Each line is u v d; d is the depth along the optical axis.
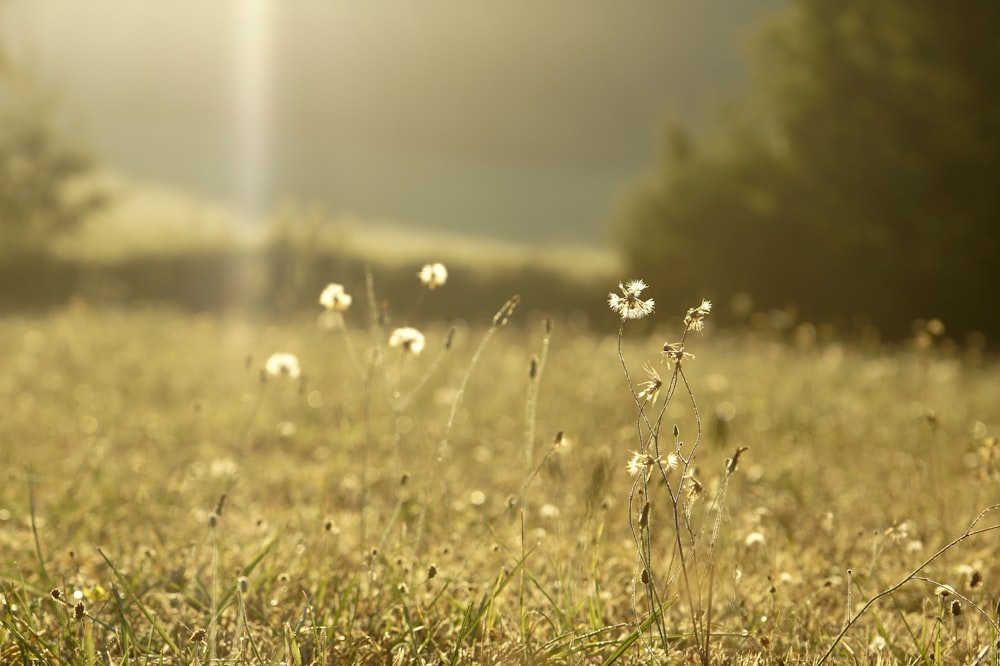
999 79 21.83
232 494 5.12
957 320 22.81
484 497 5.10
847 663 2.98
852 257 23.64
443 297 26.61
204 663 2.71
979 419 7.82
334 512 4.64
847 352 12.81
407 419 7.65
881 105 23.33
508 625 3.23
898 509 4.96
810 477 5.71
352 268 27.34
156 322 15.44
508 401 8.40
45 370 9.57
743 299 10.32
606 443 6.33
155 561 3.82
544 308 26.70
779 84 24.97
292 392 8.52
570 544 4.08
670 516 4.37
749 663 2.89
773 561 3.88
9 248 30.39
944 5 22.45
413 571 3.42
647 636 2.84
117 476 5.29
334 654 2.97
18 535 4.12
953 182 22.11
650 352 11.81
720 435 3.83
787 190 24.38
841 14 24.05
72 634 2.93
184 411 7.71
